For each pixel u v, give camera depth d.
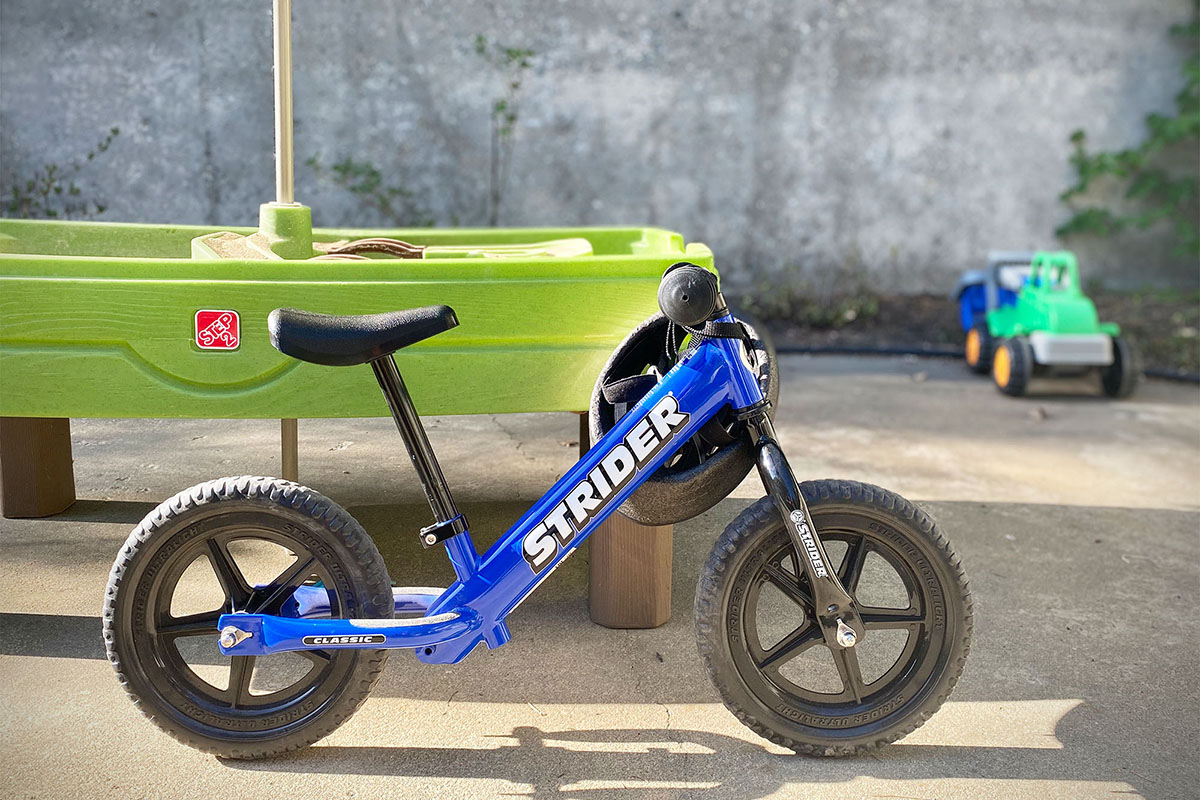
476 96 6.62
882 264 7.20
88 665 2.44
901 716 2.15
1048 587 3.08
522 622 2.73
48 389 2.41
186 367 2.41
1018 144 7.14
